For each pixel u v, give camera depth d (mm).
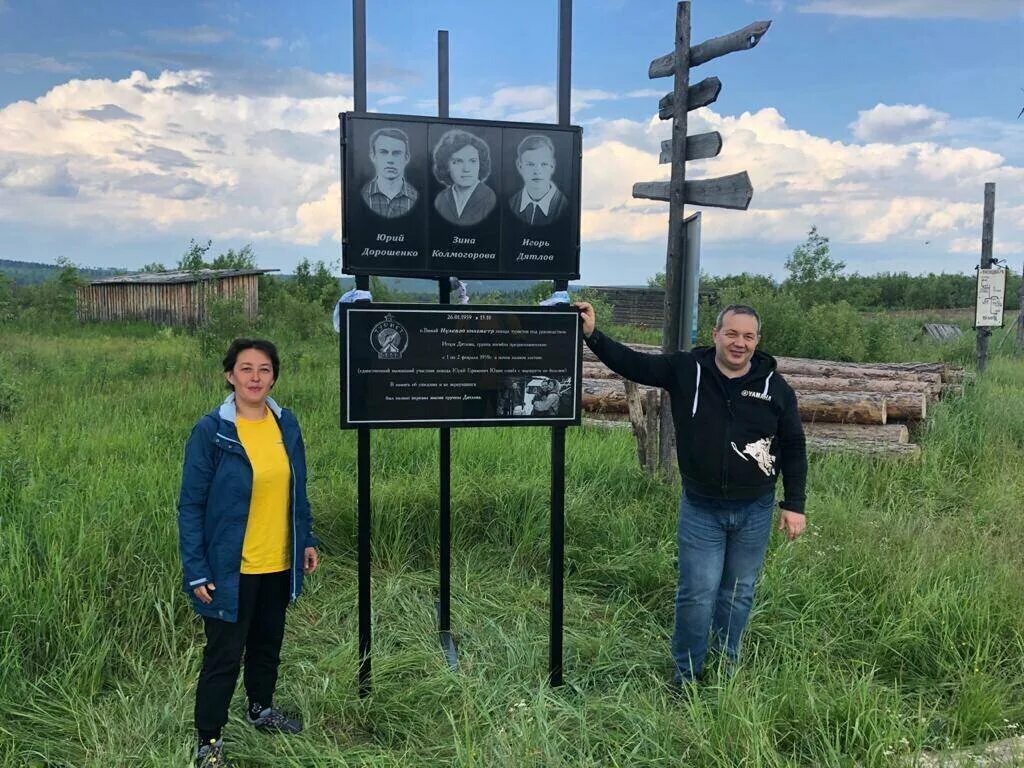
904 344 19672
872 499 6539
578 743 3197
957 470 7461
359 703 3479
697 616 3670
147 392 9633
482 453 6734
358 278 3467
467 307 3518
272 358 3070
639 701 3535
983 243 15836
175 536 4488
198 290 25469
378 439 7035
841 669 3848
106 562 4152
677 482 6223
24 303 28500
